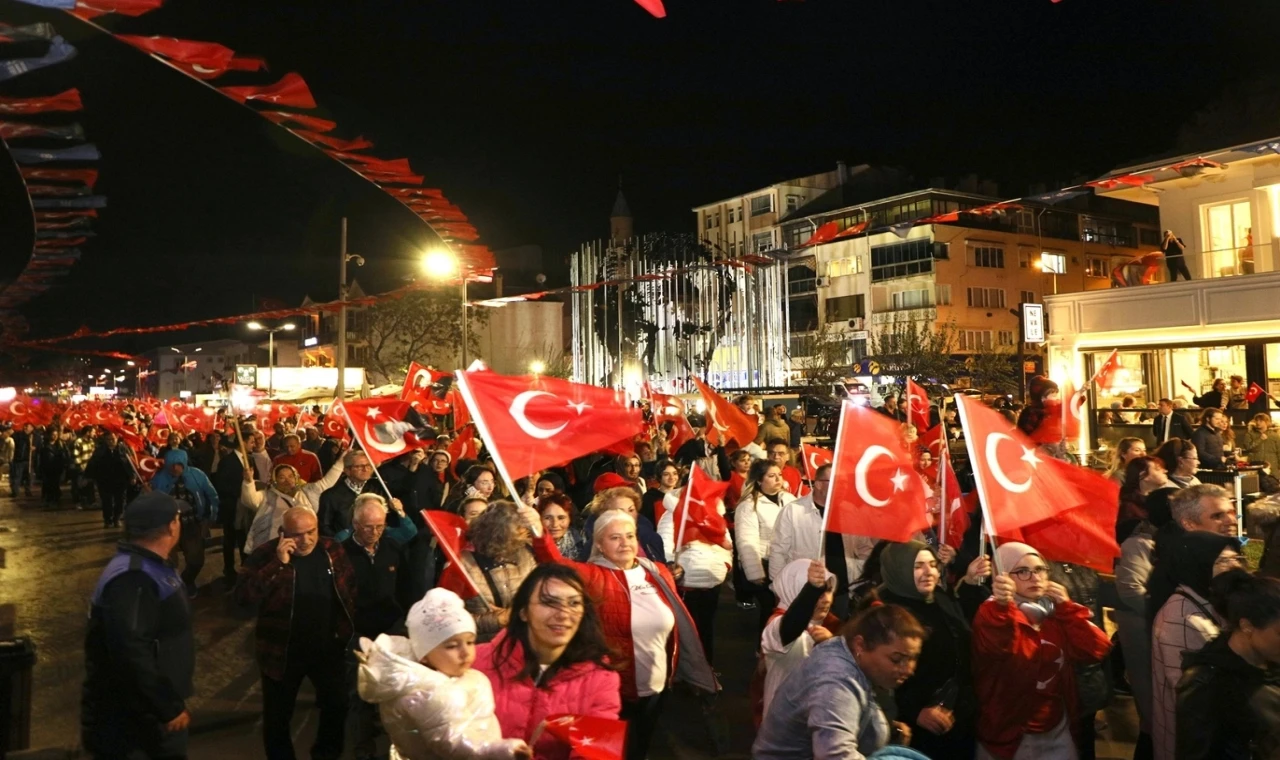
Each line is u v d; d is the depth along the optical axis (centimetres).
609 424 550
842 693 362
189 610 452
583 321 6172
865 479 465
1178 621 445
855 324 5741
